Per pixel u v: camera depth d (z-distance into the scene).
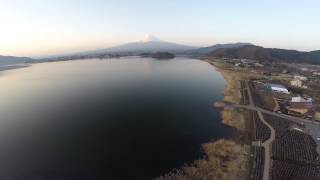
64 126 90.31
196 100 126.38
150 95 138.62
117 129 87.06
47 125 91.50
